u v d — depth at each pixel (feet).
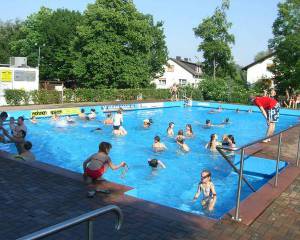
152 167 38.93
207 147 49.55
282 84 126.31
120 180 34.73
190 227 18.53
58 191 23.70
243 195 30.94
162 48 188.14
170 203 28.81
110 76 127.75
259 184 34.19
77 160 43.32
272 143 45.21
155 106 105.40
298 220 20.06
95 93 106.93
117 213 11.35
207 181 27.63
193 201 29.17
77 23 175.52
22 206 21.07
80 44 134.41
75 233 17.61
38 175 27.09
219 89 125.08
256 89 139.13
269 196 23.65
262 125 76.89
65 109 78.23
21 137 38.29
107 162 27.09
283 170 30.83
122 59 126.00
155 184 33.71
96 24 124.77
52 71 181.68
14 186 24.50
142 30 130.52
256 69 180.14
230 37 165.68
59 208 20.90
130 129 66.23
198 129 69.51
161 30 186.19
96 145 51.29
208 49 163.53
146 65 139.03
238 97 121.70
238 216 19.86
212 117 89.71
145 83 137.69
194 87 129.49
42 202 21.74
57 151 47.55
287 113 99.45
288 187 26.05
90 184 25.29
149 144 52.13
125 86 131.23
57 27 172.24
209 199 27.63
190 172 37.88
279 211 21.27
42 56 181.37
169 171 38.09
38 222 18.99
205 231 18.11
